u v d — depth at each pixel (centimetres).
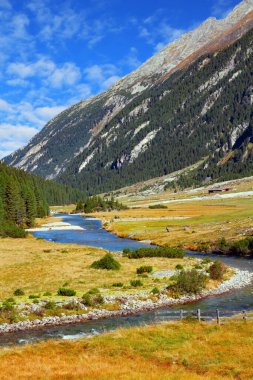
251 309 4172
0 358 2702
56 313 4097
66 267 6538
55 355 2786
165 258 7531
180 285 4966
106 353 2841
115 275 5900
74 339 3278
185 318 3781
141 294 4750
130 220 15275
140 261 7194
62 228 14688
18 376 2264
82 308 4247
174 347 2912
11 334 3597
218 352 2777
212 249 8431
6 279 5638
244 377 2305
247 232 9094
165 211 17938
